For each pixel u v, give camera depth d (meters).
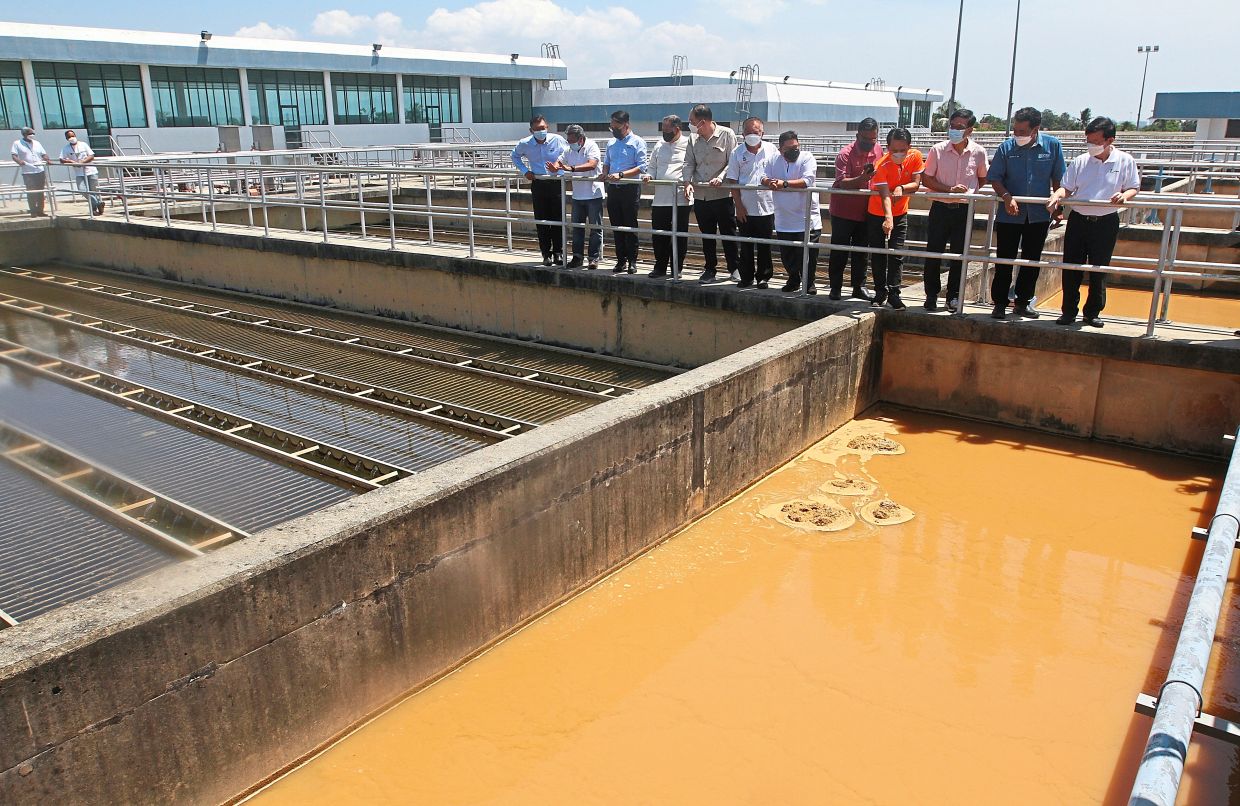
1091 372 6.91
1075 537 5.47
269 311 12.24
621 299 9.38
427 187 11.27
